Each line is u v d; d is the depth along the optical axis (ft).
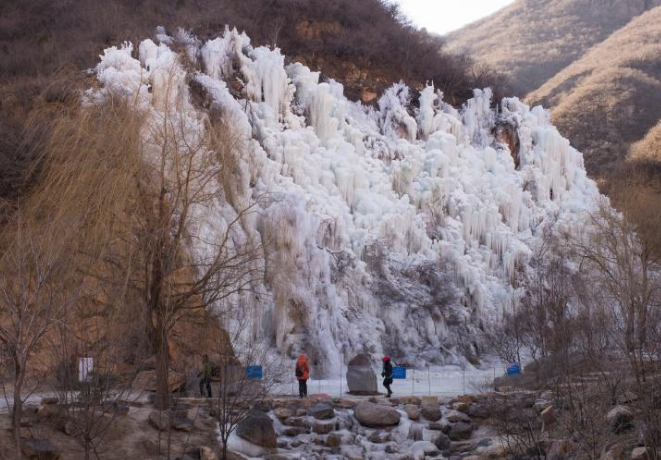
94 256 80.33
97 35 163.84
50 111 102.27
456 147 172.86
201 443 73.97
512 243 162.71
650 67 398.83
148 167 84.58
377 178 159.02
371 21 206.90
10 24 179.32
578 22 540.11
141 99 103.45
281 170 143.33
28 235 76.23
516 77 473.67
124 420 72.79
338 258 134.62
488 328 145.28
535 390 86.69
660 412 69.87
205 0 187.21
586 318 90.68
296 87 162.81
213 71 150.71
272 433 77.46
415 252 152.56
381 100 181.06
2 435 64.90
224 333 88.53
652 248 136.26
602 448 67.21
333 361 116.78
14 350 64.95
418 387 105.50
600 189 238.27
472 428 83.51
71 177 84.94
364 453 78.13
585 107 363.56
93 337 76.18
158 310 81.30
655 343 86.38
